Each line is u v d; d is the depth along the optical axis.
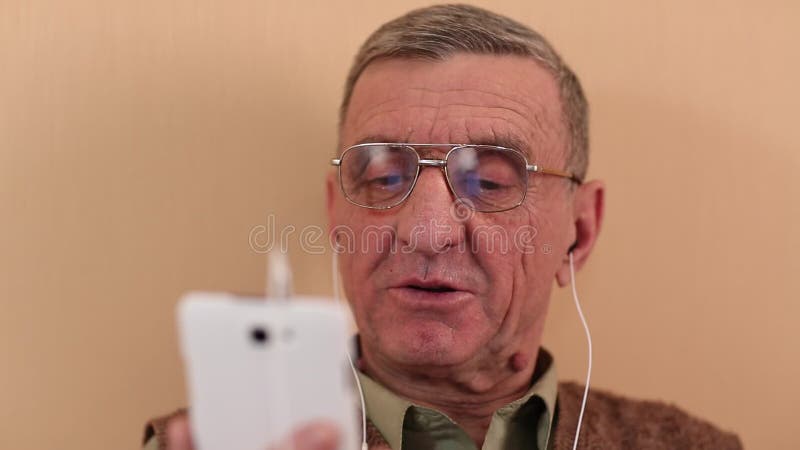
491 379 0.94
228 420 0.51
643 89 1.21
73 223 1.05
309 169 1.13
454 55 0.90
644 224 1.21
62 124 1.04
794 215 1.22
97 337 1.05
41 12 1.04
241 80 1.10
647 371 1.20
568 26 1.20
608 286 1.20
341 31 1.14
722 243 1.21
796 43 1.22
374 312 0.90
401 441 0.90
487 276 0.88
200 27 1.09
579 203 1.03
